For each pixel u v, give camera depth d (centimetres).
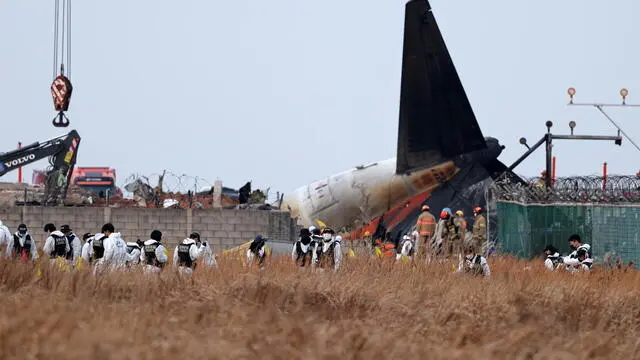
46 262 7638
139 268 8344
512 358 5188
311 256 10019
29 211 18775
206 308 5953
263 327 5303
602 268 11188
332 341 4944
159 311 5944
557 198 14975
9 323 4741
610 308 7300
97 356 4331
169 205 19725
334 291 6919
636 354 5797
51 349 4347
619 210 14550
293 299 6806
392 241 19600
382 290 7381
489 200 18950
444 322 6238
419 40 19788
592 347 5597
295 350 4722
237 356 4550
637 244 14412
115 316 5328
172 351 4538
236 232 18812
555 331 6562
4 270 7131
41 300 5844
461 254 9919
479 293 7175
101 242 9881
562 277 9375
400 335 5428
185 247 9638
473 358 4962
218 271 8244
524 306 7156
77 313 5319
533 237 15100
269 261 10031
